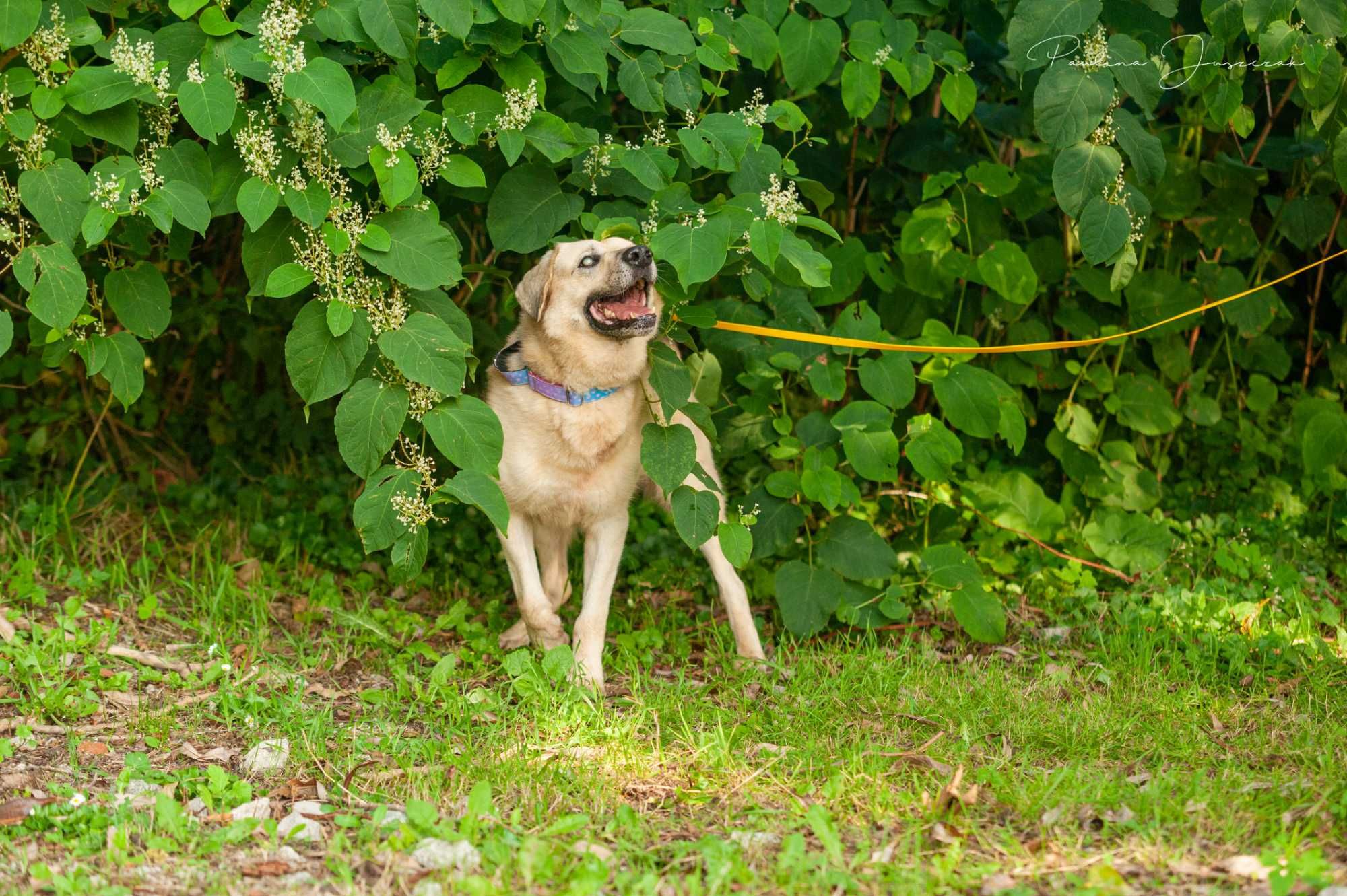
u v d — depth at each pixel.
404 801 3.28
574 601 5.45
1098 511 5.57
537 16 3.89
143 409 6.54
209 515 6.09
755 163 4.47
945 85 4.89
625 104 5.31
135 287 4.03
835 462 4.90
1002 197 5.42
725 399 5.27
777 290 5.05
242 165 3.86
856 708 4.05
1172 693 4.18
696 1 4.59
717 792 3.34
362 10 3.72
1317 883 2.63
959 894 2.71
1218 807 3.10
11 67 4.05
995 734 3.79
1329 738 3.61
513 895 2.69
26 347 6.40
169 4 3.79
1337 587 5.51
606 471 4.50
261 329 6.50
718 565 4.86
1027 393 6.18
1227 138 6.11
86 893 2.68
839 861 2.84
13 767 3.42
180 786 3.32
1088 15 4.25
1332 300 6.62
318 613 5.04
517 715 3.90
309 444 6.59
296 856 2.93
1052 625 5.11
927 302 5.54
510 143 3.95
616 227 4.37
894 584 5.05
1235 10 4.43
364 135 3.81
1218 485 6.27
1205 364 6.15
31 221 4.30
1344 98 4.78
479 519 5.88
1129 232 4.49
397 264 3.78
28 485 6.05
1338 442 5.55
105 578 5.16
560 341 4.34
